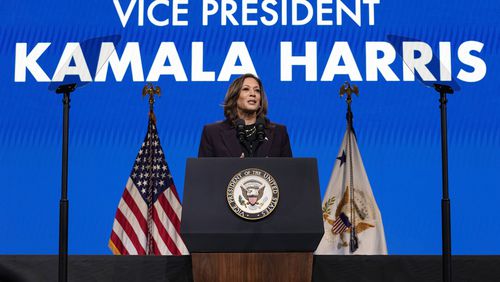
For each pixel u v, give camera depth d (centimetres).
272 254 298
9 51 615
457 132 606
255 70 615
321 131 608
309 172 303
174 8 620
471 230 599
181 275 359
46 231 601
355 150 559
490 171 602
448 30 614
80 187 604
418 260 364
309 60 614
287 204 296
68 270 362
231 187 296
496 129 605
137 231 543
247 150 362
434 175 603
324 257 364
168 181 558
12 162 607
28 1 619
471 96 607
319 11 618
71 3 620
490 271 367
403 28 616
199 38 616
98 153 607
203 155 408
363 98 610
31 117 611
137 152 608
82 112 609
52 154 609
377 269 363
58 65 615
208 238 290
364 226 539
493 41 613
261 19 618
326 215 545
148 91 589
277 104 610
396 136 606
